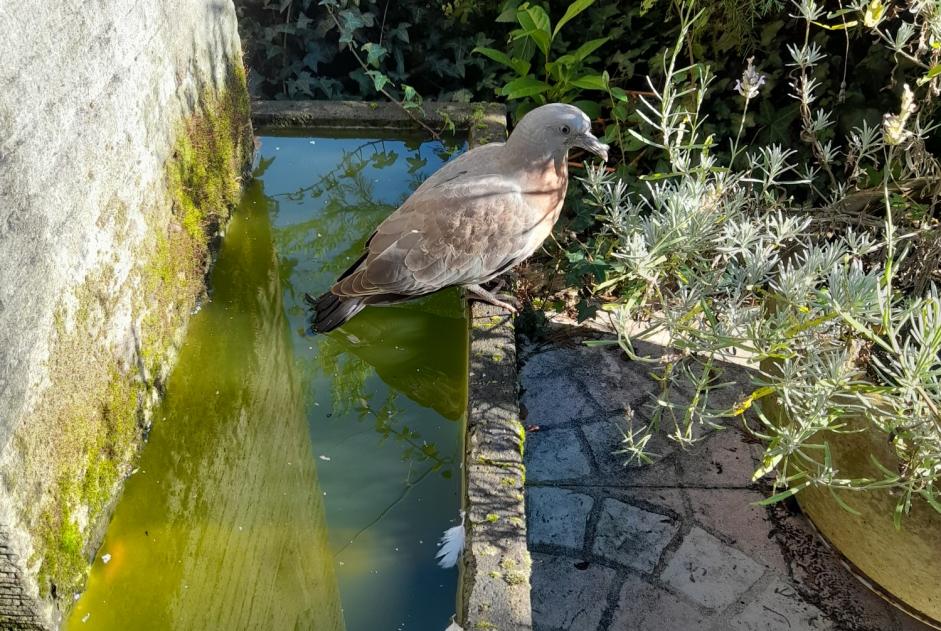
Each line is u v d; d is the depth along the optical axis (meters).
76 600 0.97
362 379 1.26
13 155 0.87
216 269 1.35
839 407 0.96
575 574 1.13
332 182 1.51
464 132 1.54
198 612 1.02
